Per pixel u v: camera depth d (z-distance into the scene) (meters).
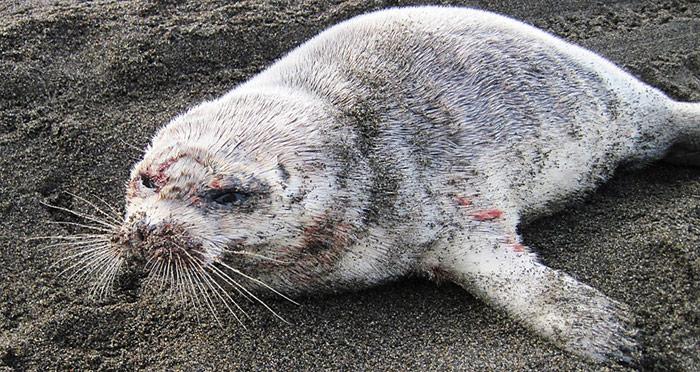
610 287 1.06
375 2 1.52
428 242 1.08
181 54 1.42
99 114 1.33
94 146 1.28
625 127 1.19
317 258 1.06
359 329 1.05
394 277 1.10
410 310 1.08
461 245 1.08
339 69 1.13
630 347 0.99
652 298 1.04
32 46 1.41
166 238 0.99
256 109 1.07
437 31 1.17
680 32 1.50
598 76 1.19
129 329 1.06
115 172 1.25
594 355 0.99
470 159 1.09
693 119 1.22
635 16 1.54
